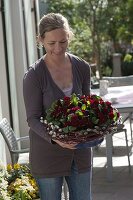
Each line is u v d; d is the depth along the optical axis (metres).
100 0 29.56
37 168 5.29
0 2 11.00
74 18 28.69
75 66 5.39
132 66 30.23
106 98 9.73
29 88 5.19
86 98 5.15
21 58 12.23
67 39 5.13
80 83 5.40
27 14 13.45
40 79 5.20
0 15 11.06
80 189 5.42
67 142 4.95
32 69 5.21
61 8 27.89
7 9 11.52
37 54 14.95
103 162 10.94
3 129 7.47
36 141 5.28
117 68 29.50
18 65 12.25
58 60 5.25
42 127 5.10
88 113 4.98
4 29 11.21
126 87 11.37
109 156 9.48
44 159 5.25
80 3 28.98
